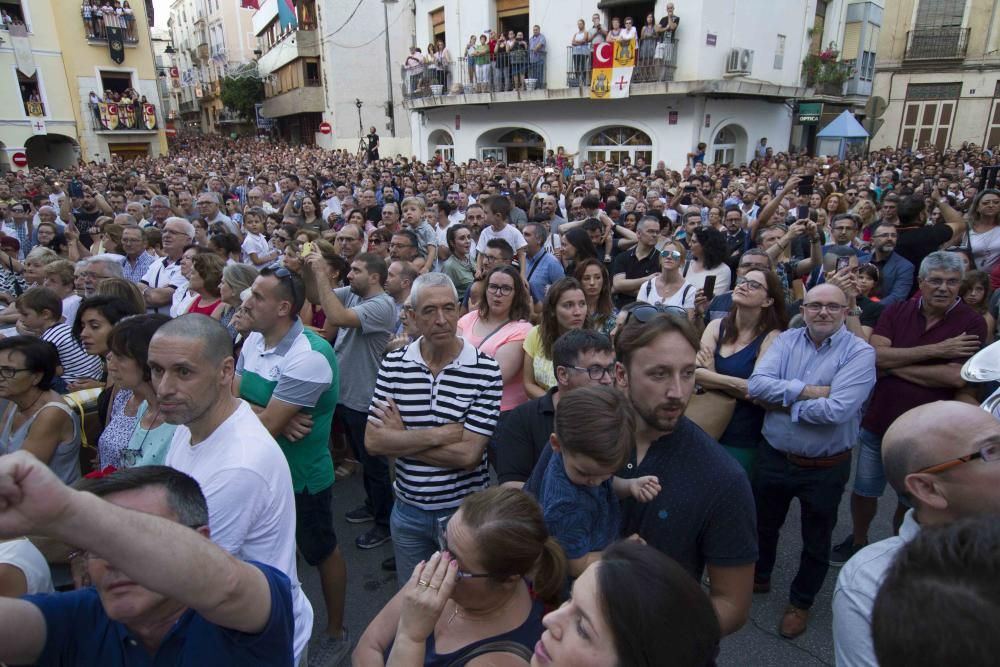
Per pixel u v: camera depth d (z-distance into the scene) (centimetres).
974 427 148
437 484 258
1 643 124
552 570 163
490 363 265
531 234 545
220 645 129
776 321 318
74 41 2816
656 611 106
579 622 112
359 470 477
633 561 113
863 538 350
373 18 3288
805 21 2175
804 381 286
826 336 286
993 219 546
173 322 198
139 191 1338
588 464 167
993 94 2600
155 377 194
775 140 2248
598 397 172
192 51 6019
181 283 550
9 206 980
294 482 280
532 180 1473
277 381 283
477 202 837
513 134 2316
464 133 2383
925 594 90
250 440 199
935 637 86
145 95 3075
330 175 1939
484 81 2152
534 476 206
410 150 2888
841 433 279
